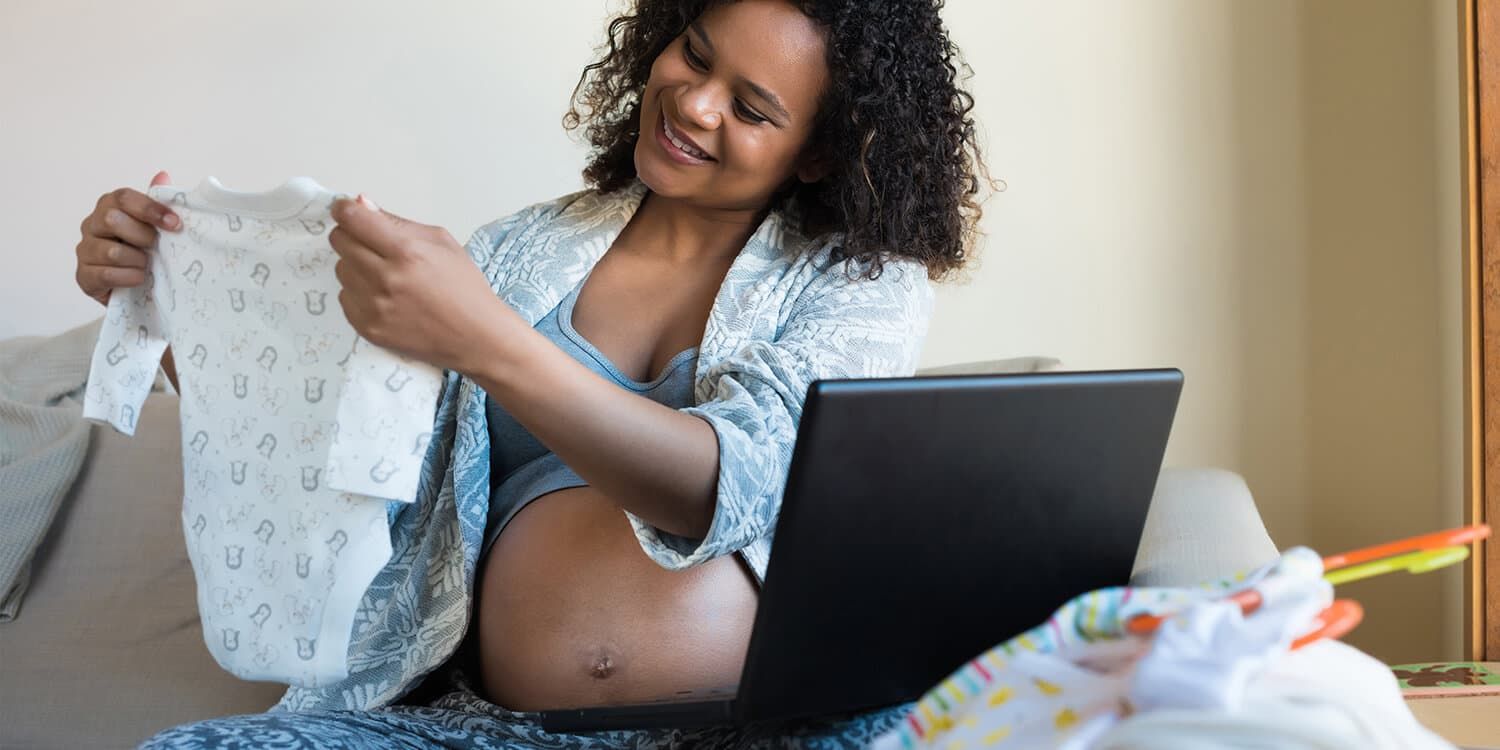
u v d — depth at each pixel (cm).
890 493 91
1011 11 244
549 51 246
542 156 247
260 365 114
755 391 119
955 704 76
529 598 122
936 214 142
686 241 140
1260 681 73
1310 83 241
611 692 119
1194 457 247
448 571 126
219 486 117
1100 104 244
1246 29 242
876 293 135
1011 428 94
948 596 98
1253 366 244
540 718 118
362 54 248
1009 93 245
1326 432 243
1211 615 72
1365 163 240
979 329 248
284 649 114
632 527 114
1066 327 246
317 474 112
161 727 167
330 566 112
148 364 125
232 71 249
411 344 100
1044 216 246
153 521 183
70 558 181
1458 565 228
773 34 130
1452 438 228
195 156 250
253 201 110
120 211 118
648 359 136
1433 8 231
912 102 138
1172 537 145
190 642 174
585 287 139
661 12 148
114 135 250
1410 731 73
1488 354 197
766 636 93
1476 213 198
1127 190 244
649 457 105
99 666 173
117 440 189
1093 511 102
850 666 97
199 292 117
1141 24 243
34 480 180
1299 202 242
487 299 100
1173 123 244
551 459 130
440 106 248
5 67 249
